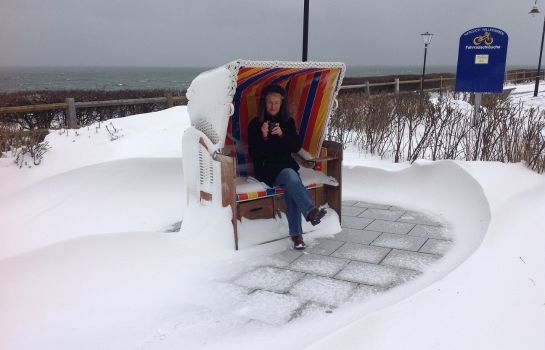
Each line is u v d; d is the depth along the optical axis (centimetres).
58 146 700
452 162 528
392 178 576
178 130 750
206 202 420
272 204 432
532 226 378
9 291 320
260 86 454
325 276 353
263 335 274
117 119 832
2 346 274
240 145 464
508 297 267
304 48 617
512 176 504
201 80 407
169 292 337
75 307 317
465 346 224
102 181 595
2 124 782
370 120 789
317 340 244
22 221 521
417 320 246
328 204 467
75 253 361
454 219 471
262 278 353
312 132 471
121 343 273
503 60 855
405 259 379
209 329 285
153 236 401
